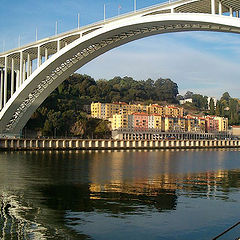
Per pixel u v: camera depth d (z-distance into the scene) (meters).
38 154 65.75
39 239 14.34
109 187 26.41
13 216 17.45
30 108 67.75
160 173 36.84
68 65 59.16
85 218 17.22
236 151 95.44
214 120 153.25
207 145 120.75
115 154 72.25
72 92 149.88
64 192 24.03
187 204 20.36
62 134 105.69
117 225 16.12
